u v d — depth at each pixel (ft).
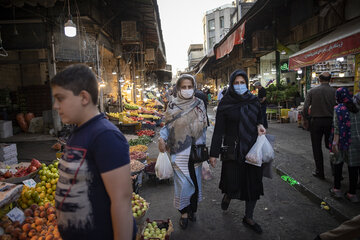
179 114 9.80
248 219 10.16
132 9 38.75
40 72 43.24
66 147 4.13
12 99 40.09
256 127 9.92
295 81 54.39
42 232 7.76
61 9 28.68
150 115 45.29
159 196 13.85
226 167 10.02
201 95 14.03
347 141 11.10
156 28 47.93
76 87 3.84
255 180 9.70
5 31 29.45
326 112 13.97
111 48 41.52
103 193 3.88
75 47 30.14
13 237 7.62
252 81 59.88
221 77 95.81
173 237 9.77
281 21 41.88
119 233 3.76
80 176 3.83
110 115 35.37
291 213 11.43
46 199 9.58
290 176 15.15
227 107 9.87
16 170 12.15
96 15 31.53
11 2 23.21
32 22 29.37
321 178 14.56
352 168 11.34
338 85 29.25
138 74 70.28
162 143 10.16
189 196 9.88
